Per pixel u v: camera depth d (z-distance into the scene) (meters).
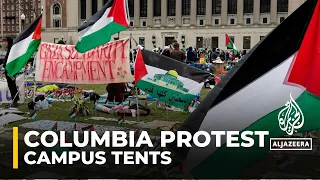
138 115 12.78
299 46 5.11
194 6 81.56
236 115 5.05
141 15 86.06
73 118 12.80
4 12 119.81
